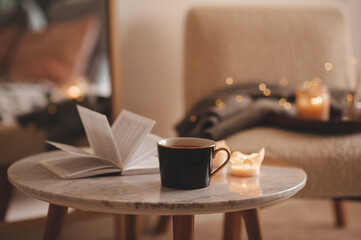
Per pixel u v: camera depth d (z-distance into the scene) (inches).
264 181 43.3
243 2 89.9
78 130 70.2
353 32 105.7
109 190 40.8
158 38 82.1
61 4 72.3
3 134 66.4
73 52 71.1
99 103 71.1
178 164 40.9
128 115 48.6
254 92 70.1
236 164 44.9
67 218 64.6
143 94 81.5
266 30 77.5
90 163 45.6
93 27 71.4
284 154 57.7
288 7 80.8
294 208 94.8
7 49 70.1
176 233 41.1
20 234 69.9
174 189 41.2
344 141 59.2
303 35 78.9
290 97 70.4
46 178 43.4
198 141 43.3
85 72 71.1
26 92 68.8
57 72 70.4
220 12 76.5
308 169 57.5
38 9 71.8
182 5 84.3
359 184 58.3
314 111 63.4
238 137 61.1
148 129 44.9
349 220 87.5
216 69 73.9
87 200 39.0
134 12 78.9
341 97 71.6
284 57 77.5
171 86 84.7
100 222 78.4
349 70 80.6
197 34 74.2
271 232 80.0
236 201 39.0
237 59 75.0
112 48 70.8
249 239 48.4
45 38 71.7
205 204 38.6
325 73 78.8
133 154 44.8
